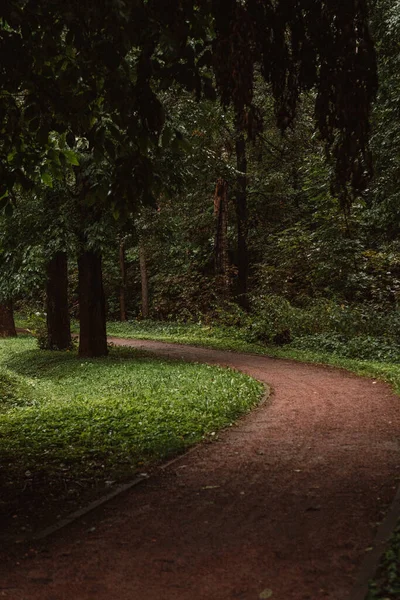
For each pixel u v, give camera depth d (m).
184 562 4.93
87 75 6.30
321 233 26.22
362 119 5.58
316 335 22.84
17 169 7.39
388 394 12.90
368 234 27.67
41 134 6.88
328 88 5.69
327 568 4.64
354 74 5.53
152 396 13.23
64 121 7.00
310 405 11.95
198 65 5.80
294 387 14.42
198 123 19.03
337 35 5.55
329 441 8.90
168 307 38.94
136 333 34.62
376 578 4.31
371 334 21.14
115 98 6.11
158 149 6.61
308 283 28.97
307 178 27.17
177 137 6.54
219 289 31.42
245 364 19.19
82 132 7.46
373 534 5.26
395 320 21.09
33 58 6.57
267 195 33.78
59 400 14.39
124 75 6.29
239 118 5.64
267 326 24.83
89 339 22.12
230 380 15.03
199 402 12.03
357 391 13.47
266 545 5.18
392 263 24.69
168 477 7.43
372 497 6.27
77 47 5.76
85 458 8.31
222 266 31.33
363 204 23.20
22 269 20.80
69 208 19.25
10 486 7.20
